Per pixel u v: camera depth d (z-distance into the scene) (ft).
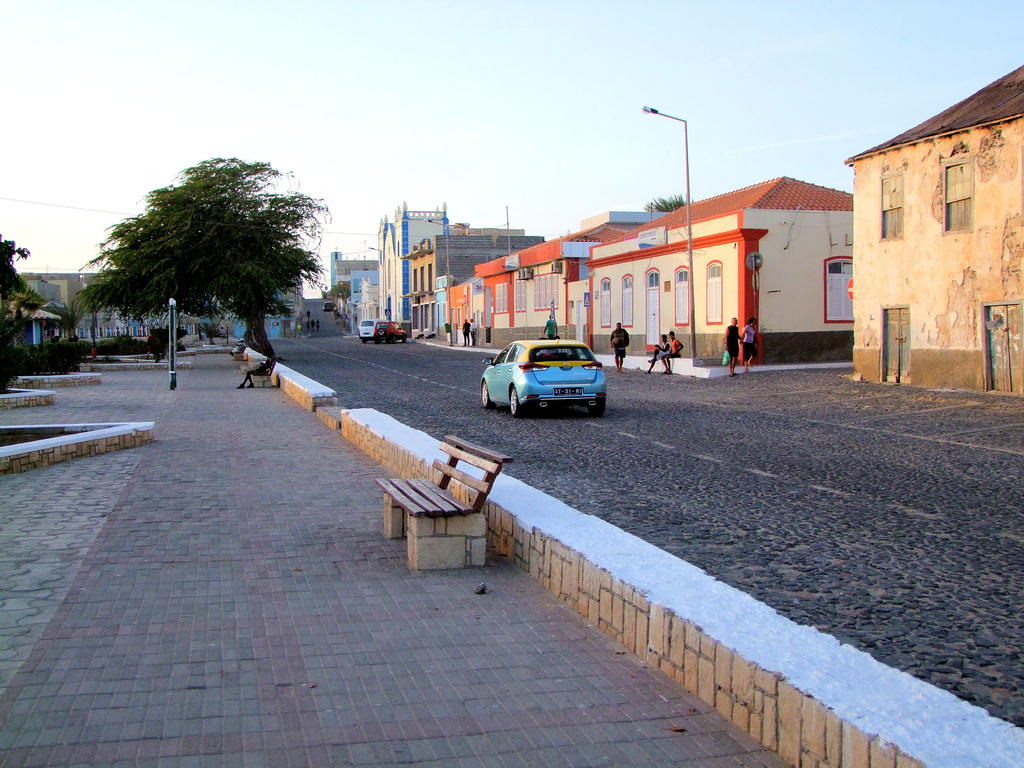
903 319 73.92
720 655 13.19
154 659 15.46
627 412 61.16
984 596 19.66
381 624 17.39
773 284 98.99
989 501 30.12
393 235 297.53
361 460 39.32
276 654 15.74
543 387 57.52
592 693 13.97
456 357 147.02
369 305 356.38
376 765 11.62
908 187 72.33
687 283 108.58
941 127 69.31
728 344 88.84
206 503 29.55
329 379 98.27
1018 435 45.85
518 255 164.76
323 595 19.36
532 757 11.84
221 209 122.42
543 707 13.44
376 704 13.56
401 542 24.22
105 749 12.01
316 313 490.90
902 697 11.02
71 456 39.11
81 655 15.62
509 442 46.39
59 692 13.96
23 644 16.17
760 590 20.11
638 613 15.60
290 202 127.54
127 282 122.11
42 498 30.27
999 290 64.44
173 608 18.40
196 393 79.51
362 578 20.72
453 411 63.62
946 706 10.74
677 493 31.83
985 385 65.77
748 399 68.18
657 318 116.88
